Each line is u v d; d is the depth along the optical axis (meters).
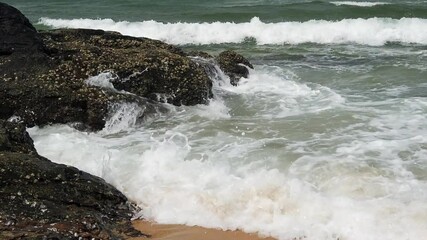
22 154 6.65
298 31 19.66
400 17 21.92
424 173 6.97
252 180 6.79
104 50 10.92
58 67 10.14
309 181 6.84
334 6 23.89
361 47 17.25
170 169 7.35
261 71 13.72
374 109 9.95
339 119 9.39
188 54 13.13
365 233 5.66
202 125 9.42
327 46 17.89
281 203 6.33
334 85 12.11
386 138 8.35
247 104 10.70
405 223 5.77
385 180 6.75
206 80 10.77
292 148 8.01
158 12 25.94
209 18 23.62
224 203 6.46
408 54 15.34
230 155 7.85
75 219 5.83
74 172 6.54
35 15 26.48
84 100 9.57
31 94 9.59
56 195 6.12
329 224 5.88
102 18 25.08
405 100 10.48
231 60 12.99
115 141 8.85
